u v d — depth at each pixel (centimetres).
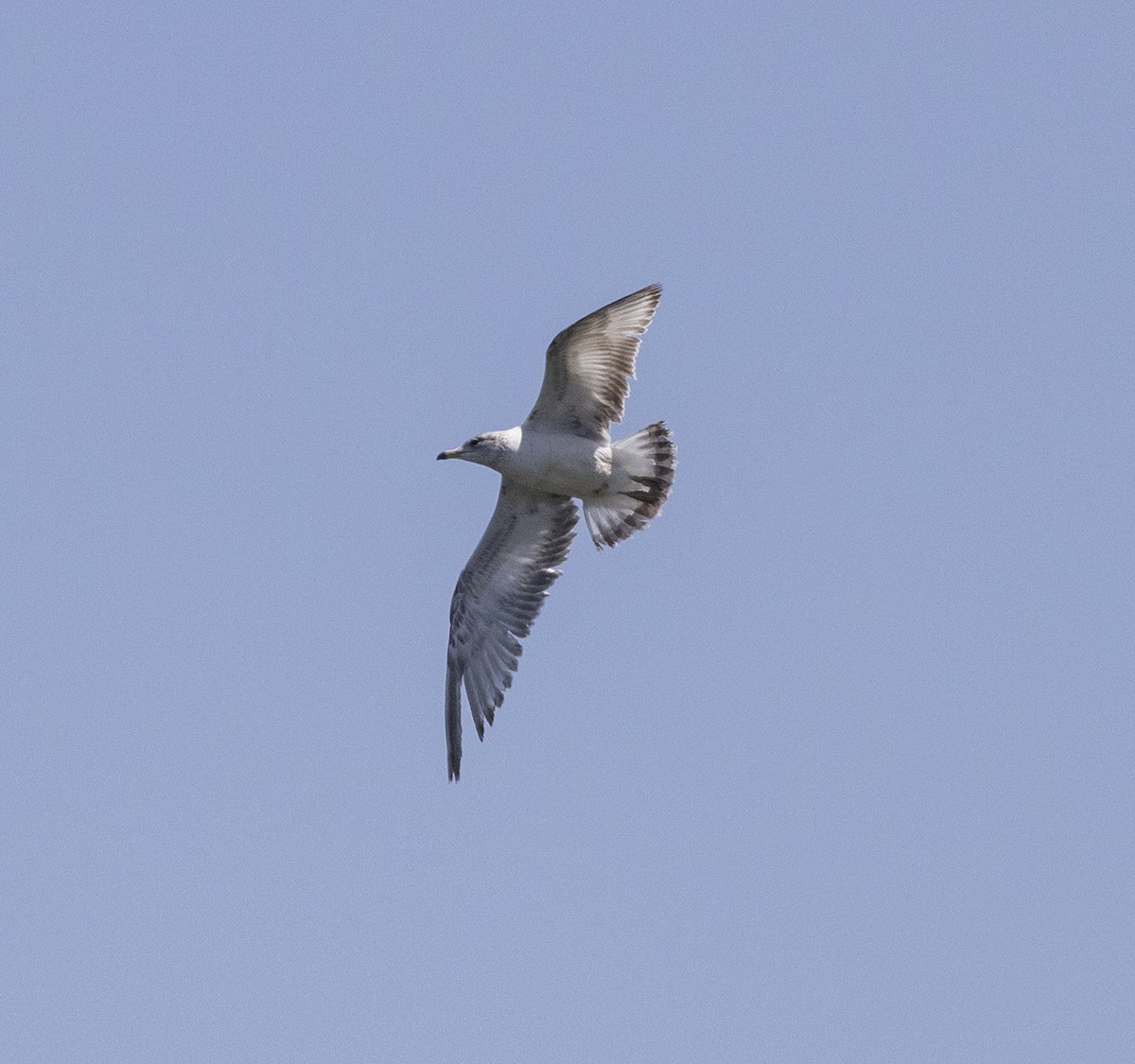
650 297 1825
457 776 2019
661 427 1950
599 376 1861
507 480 1961
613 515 1983
